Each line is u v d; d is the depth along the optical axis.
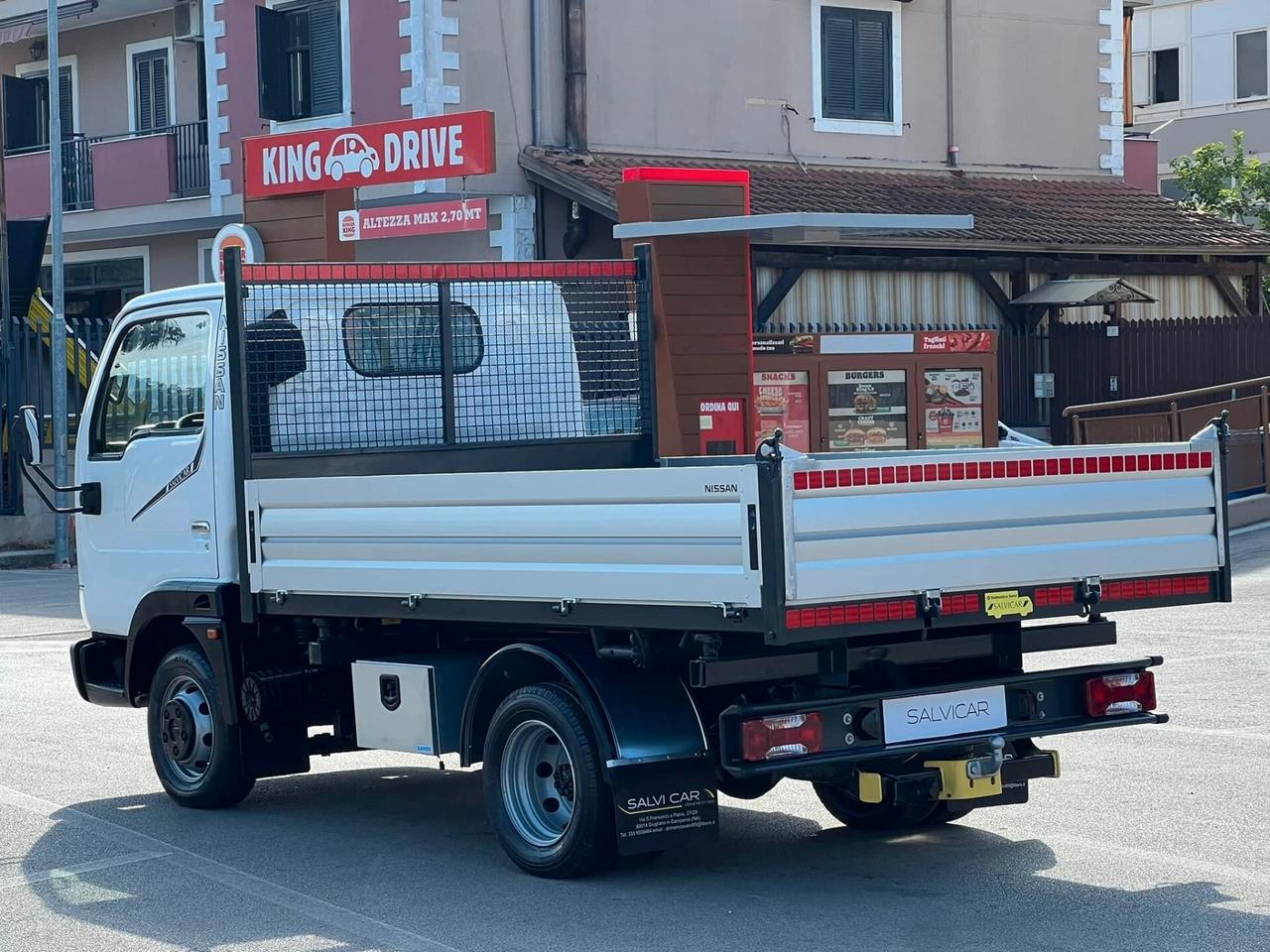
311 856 7.91
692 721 6.99
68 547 23.64
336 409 8.69
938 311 23.91
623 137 23.53
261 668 8.59
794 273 22.47
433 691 7.63
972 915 6.61
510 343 9.19
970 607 6.51
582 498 6.65
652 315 9.44
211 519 8.68
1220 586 7.30
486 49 22.73
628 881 7.27
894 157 25.88
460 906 6.92
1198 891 6.91
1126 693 7.30
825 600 6.08
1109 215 25.53
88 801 9.22
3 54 32.50
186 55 29.64
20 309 26.47
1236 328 24.23
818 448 18.86
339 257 14.74
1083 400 23.78
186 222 26.84
